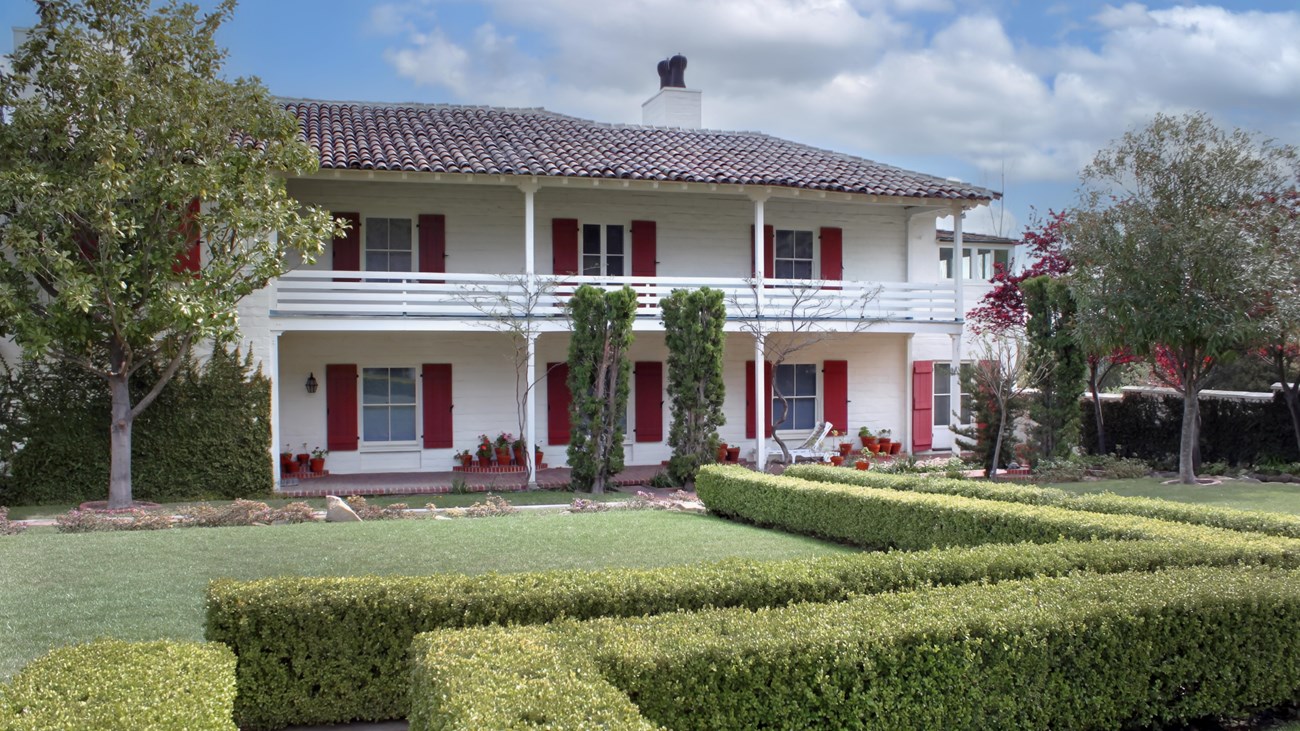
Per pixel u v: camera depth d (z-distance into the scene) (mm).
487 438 18125
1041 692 5266
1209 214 15023
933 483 11422
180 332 13508
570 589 5941
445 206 18031
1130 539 8203
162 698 4199
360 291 17359
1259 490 14758
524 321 16453
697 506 13930
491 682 4254
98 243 12906
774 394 20188
